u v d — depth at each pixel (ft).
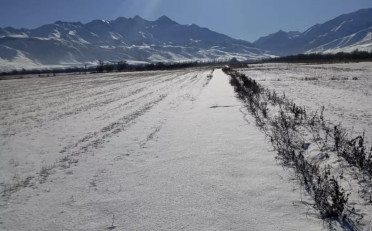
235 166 23.82
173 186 20.45
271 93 72.38
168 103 64.39
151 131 37.91
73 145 32.78
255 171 22.61
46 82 179.52
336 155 25.17
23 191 20.71
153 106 61.00
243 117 44.24
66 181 22.17
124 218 16.57
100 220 16.46
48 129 42.68
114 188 20.54
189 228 15.40
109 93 94.02
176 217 16.47
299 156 23.62
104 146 31.71
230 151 27.78
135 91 96.94
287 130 31.96
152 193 19.51
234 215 16.48
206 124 40.57
